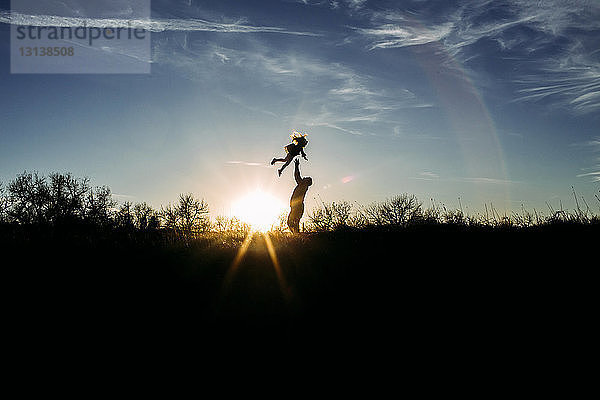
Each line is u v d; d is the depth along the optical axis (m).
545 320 7.88
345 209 21.66
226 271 10.71
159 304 8.80
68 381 6.40
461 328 7.83
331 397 6.18
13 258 11.23
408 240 13.80
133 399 6.06
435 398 6.11
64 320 8.05
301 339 7.67
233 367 6.87
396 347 7.37
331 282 10.02
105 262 11.04
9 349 7.11
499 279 9.67
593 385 6.21
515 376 6.50
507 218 17.22
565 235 13.34
